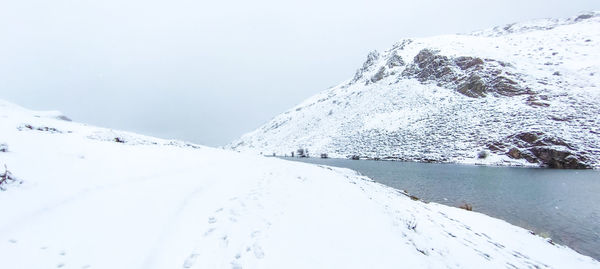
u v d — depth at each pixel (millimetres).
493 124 66125
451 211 14891
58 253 3900
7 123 14555
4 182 5426
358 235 6465
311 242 5461
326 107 148250
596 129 54344
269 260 4391
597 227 15930
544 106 67125
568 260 10258
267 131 180750
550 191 26625
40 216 4754
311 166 21688
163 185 7879
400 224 8539
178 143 27406
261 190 8859
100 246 4234
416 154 66062
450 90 94312
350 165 54719
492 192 26109
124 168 9008
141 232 4859
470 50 112125
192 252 4355
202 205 6621
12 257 3611
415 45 158750
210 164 13438
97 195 6207
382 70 147625
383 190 16641
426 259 6324
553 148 50719
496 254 8836
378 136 85125
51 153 8461
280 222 6160
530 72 88312
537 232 15086
